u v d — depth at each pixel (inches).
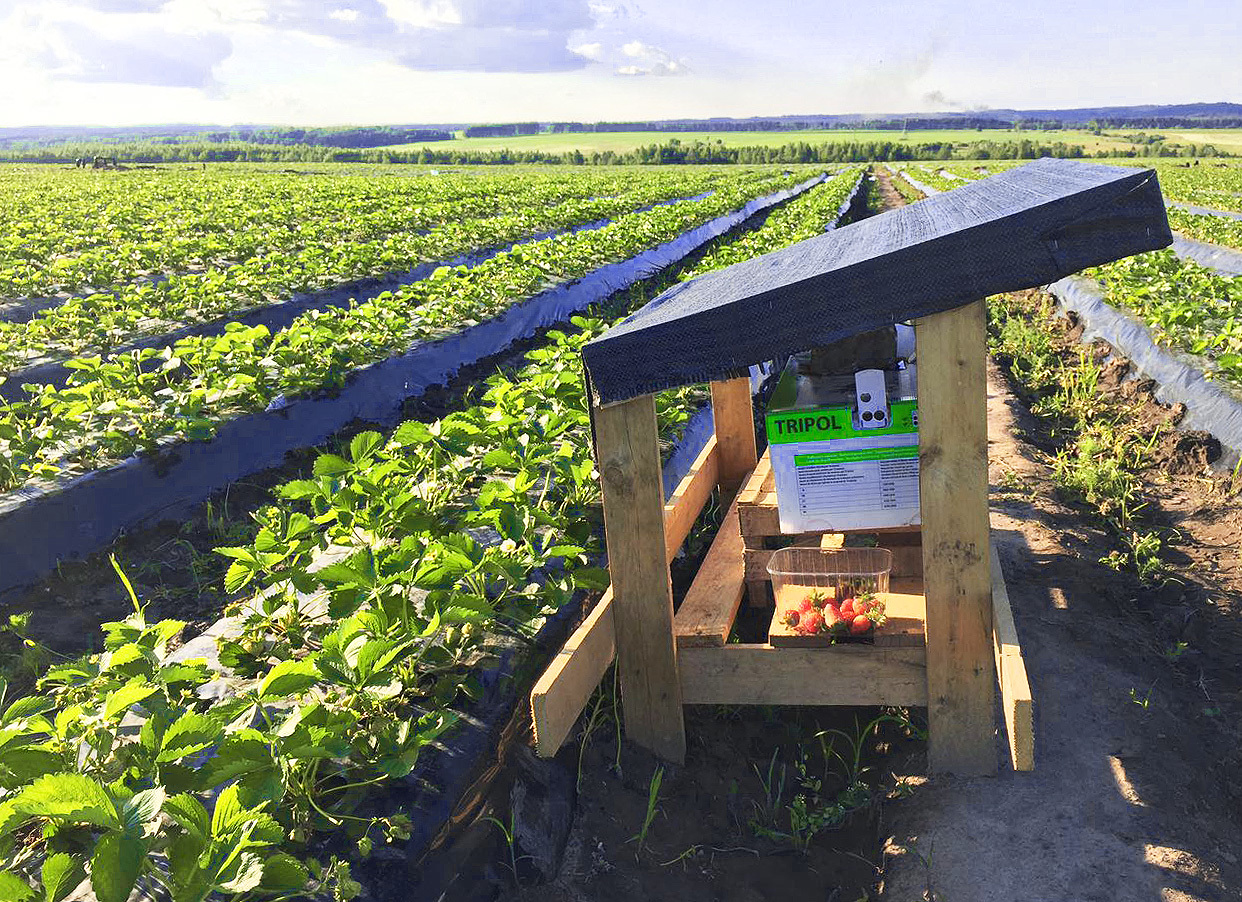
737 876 138.3
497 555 160.6
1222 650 192.5
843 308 123.5
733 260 574.6
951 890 128.0
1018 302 683.4
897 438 152.3
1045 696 167.2
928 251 119.5
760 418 325.4
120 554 256.5
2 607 228.1
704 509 245.8
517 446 209.2
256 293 502.6
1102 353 457.4
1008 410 362.6
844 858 143.5
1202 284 448.8
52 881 94.3
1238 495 275.3
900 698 147.0
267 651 158.2
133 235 787.4
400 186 1556.3
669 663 148.8
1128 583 221.0
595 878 134.2
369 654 126.0
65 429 273.6
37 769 115.0
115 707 119.6
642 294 642.8
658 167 3666.3
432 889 119.6
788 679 149.2
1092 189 113.8
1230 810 146.2
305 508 291.3
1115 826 135.3
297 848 118.0
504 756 142.7
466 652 159.5
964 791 143.9
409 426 210.2
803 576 159.0
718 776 155.7
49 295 539.2
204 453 294.7
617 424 138.9
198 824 98.3
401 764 121.7
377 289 581.9
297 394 340.2
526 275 540.1
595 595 192.9
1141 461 313.7
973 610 137.9
